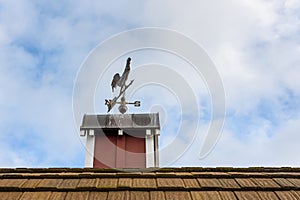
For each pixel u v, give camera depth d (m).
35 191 2.17
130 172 2.56
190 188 2.19
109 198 2.09
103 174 2.46
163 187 2.19
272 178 2.37
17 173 2.56
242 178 2.36
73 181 2.32
